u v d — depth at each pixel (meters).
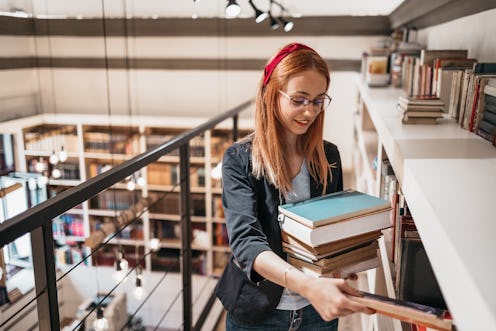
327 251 1.08
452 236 0.74
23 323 4.15
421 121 1.85
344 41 5.15
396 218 1.50
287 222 1.14
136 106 5.76
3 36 5.28
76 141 5.63
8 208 4.29
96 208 5.62
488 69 1.69
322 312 0.90
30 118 5.64
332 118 5.34
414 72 2.74
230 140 5.61
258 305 1.26
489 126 1.50
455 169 1.16
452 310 0.70
